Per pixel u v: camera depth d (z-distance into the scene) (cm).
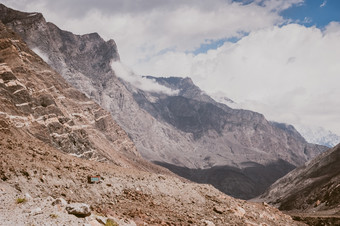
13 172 3416
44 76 19475
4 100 10800
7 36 17888
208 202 5959
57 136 13188
